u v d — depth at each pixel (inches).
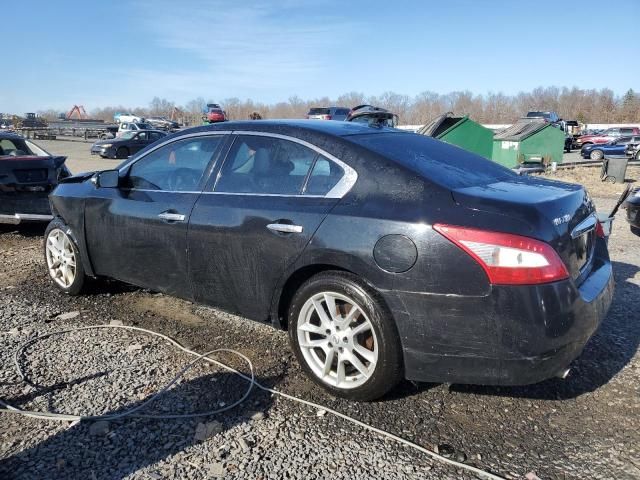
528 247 106.2
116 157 1000.2
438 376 115.2
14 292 203.5
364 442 111.1
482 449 109.2
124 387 132.6
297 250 128.7
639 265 242.7
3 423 117.4
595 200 475.8
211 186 152.5
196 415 120.3
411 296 113.0
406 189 119.6
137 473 101.3
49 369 141.7
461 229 109.3
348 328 124.3
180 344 158.1
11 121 2235.5
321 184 131.4
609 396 129.6
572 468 103.7
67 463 104.0
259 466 103.7
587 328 115.0
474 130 636.1
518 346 107.4
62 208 191.5
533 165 689.0
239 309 146.6
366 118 706.8
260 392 130.7
